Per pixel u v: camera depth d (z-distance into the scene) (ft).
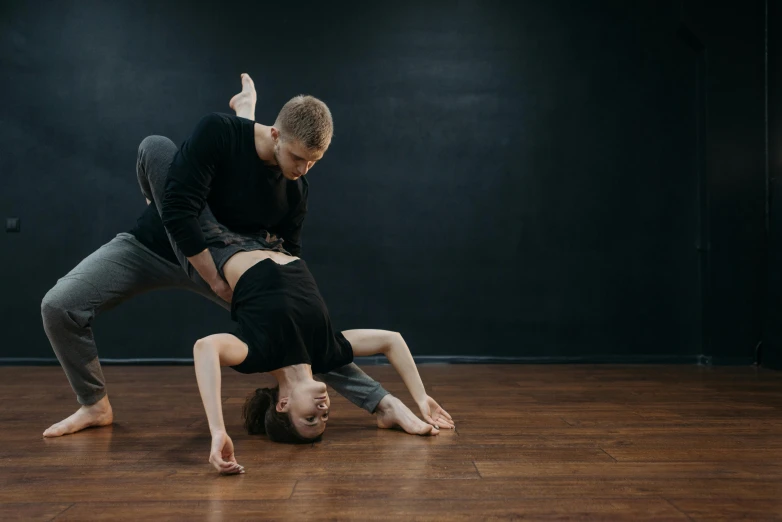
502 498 4.94
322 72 15.52
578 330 15.40
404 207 15.51
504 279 15.46
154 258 7.80
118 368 14.43
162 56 15.38
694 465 5.86
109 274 7.62
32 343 15.05
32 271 15.16
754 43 15.03
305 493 5.07
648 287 15.40
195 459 6.19
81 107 15.29
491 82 15.57
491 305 15.42
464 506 4.75
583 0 15.56
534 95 15.57
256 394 7.25
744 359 14.94
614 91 15.52
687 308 15.39
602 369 14.12
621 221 15.46
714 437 7.02
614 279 15.40
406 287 15.44
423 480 5.41
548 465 5.87
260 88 15.46
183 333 15.16
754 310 14.97
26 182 15.23
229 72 15.43
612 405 9.20
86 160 15.28
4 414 8.73
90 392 7.57
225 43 15.42
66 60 15.29
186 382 12.08
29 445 6.81
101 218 15.25
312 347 6.93
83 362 7.47
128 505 4.80
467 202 15.52
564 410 8.79
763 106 15.03
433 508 4.71
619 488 5.17
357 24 15.55
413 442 6.84
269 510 4.67
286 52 15.49
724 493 5.06
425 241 15.51
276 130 6.68
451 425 7.55
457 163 15.55
